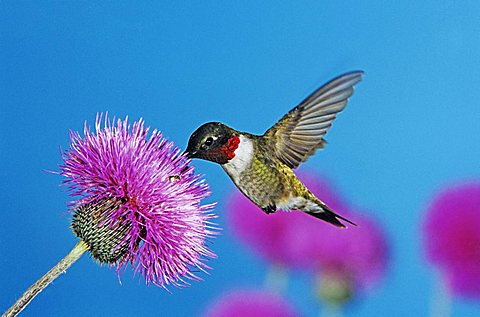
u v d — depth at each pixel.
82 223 1.63
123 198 1.63
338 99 1.66
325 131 1.66
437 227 1.76
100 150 1.64
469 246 1.75
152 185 1.64
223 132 1.65
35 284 1.62
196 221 1.64
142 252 1.63
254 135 1.66
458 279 1.75
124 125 1.64
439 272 1.76
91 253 1.63
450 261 1.75
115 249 1.63
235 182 1.66
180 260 1.64
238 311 1.75
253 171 1.66
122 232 1.63
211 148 1.65
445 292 1.76
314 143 1.66
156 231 1.63
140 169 1.64
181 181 1.64
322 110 1.66
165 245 1.64
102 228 1.63
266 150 1.66
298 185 1.67
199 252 1.64
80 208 1.63
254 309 1.75
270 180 1.66
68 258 1.63
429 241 1.76
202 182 1.65
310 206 1.66
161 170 1.64
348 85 1.65
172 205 1.64
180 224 1.64
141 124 1.64
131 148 1.64
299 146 1.66
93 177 1.63
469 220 1.75
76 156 1.63
